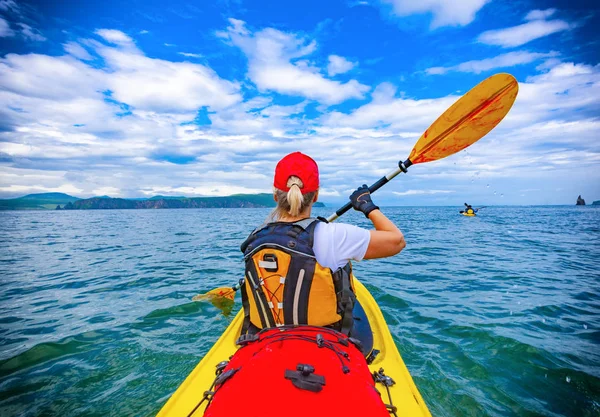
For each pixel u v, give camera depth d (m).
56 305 4.80
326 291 1.30
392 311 4.28
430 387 2.62
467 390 2.59
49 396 2.59
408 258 8.31
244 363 1.20
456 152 2.38
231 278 6.18
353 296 1.56
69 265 7.86
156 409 2.44
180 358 3.12
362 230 1.31
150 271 6.95
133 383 2.75
